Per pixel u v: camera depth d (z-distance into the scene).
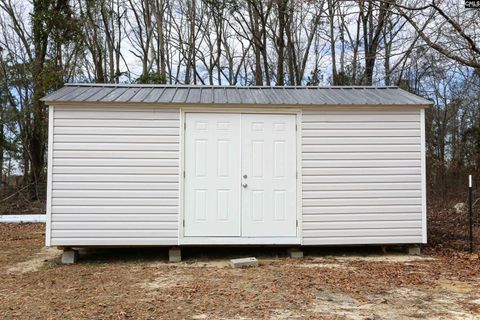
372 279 5.89
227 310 4.60
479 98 16.80
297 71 20.34
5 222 12.00
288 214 7.33
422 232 7.41
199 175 7.23
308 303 4.83
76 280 5.93
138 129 7.13
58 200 6.94
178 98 7.38
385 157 7.43
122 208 7.04
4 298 5.08
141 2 22.11
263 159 7.36
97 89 7.91
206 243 7.16
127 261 7.18
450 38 9.70
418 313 4.51
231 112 7.34
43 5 16.42
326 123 7.41
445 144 19.12
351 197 7.37
